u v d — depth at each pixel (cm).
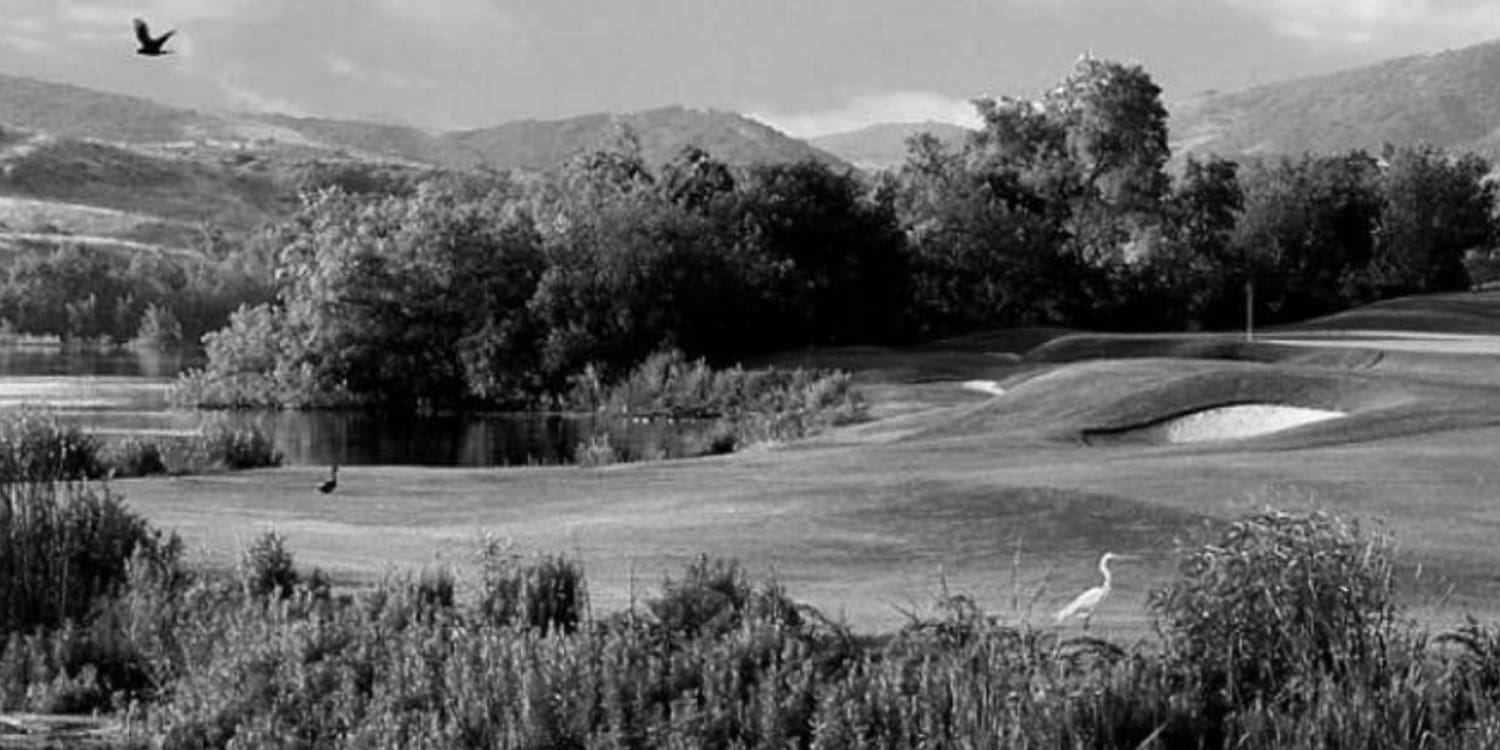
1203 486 2738
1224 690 1319
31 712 1573
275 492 3222
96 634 1705
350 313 7462
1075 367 5022
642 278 7756
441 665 1487
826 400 6144
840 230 8819
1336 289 12400
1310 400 4281
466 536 2525
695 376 6994
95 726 1514
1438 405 3919
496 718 1395
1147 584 2044
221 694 1491
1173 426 4231
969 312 9694
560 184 8525
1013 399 4691
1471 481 2808
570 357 7581
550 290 7662
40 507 1978
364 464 5156
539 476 3497
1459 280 13838
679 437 5928
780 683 1370
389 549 2370
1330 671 1338
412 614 1638
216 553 2225
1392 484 2766
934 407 5550
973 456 3697
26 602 1848
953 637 1423
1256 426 4206
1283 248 12175
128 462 3856
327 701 1466
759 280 8262
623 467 3722
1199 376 4478
